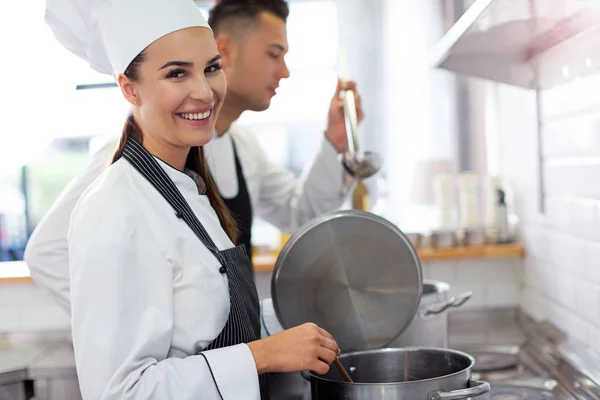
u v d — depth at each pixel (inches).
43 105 144.2
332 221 63.2
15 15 138.7
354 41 151.7
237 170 93.0
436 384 50.6
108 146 69.7
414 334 69.5
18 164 146.3
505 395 65.6
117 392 46.8
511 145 106.6
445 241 108.7
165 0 50.7
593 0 56.7
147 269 49.7
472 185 116.0
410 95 149.9
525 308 101.2
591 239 71.3
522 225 102.7
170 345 51.0
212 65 53.2
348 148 96.3
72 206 69.5
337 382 51.9
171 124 52.1
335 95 95.1
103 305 47.3
